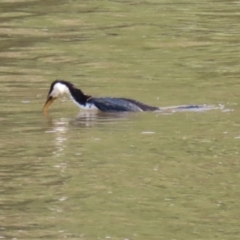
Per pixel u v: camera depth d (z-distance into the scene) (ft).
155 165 48.03
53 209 41.96
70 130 55.01
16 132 54.54
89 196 43.45
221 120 56.65
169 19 93.97
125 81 68.49
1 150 50.72
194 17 94.94
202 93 64.08
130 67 73.41
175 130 54.60
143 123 56.39
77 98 60.59
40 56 77.56
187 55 77.77
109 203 42.63
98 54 78.43
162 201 42.83
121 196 43.55
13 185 45.03
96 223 40.19
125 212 41.50
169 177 46.11
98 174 46.62
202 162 48.39
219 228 39.60
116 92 65.00
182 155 49.62
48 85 67.26
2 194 43.80
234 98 62.54
